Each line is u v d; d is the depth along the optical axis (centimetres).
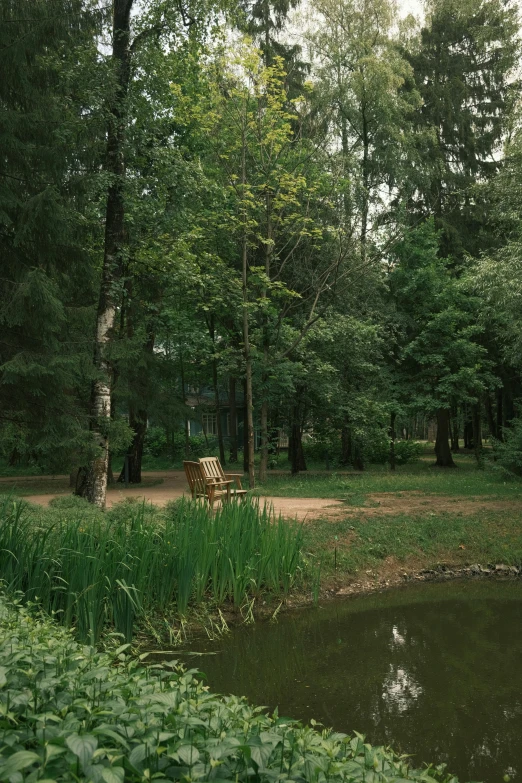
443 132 3039
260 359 2183
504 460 2258
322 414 2541
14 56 1206
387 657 775
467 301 2731
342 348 2358
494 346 2939
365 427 2455
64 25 1259
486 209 2939
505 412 3503
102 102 1274
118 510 1063
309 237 2139
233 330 2389
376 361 2738
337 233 2108
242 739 276
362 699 638
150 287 1867
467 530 1368
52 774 229
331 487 1986
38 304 1149
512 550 1307
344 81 2502
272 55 2583
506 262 1847
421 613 991
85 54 1277
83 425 1280
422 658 772
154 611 830
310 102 2505
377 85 2484
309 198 2012
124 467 2281
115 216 1360
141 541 808
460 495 1800
